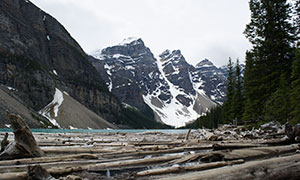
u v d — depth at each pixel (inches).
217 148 324.5
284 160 137.1
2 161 231.8
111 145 445.7
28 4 7490.2
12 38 5526.6
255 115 1255.5
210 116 3250.5
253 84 1270.9
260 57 1242.0
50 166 222.4
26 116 3353.8
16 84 4530.0
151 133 1200.8
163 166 229.1
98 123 5541.3
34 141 291.3
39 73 5118.1
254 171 123.9
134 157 290.7
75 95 6505.9
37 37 6958.7
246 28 1309.1
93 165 221.1
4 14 5836.6
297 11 1058.7
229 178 117.6
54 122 4315.9
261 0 1259.8
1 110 2928.2
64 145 458.9
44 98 4832.7
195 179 117.7
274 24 1171.9
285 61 1159.0
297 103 840.3
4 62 4623.5
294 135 344.8
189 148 372.5
